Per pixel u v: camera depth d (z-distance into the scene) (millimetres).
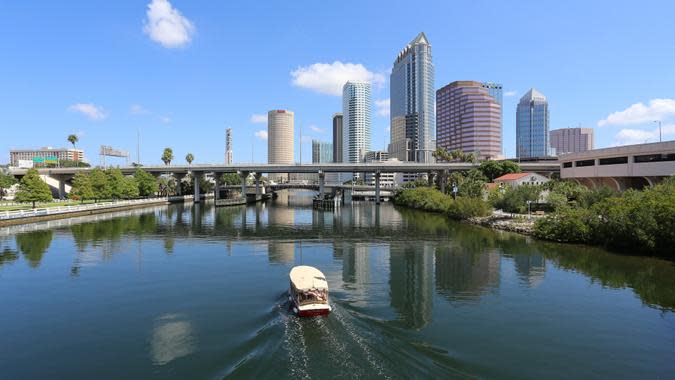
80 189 111812
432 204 116438
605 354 21516
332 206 133250
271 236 67688
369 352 20156
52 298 31922
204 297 31859
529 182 109188
